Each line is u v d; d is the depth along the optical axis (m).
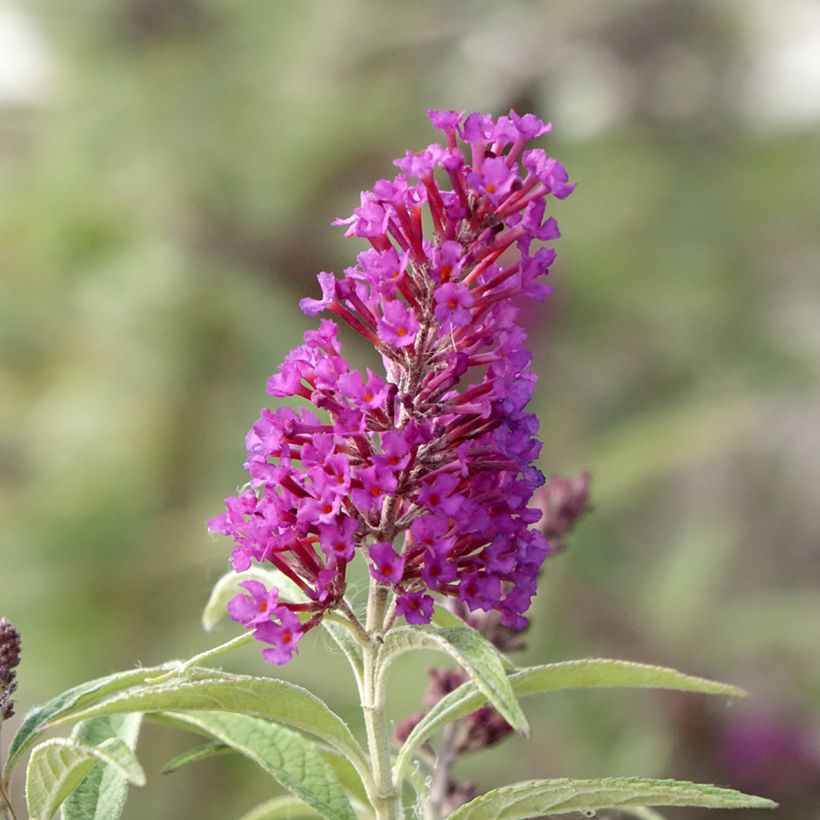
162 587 1.45
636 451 1.56
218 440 1.51
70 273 1.58
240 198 1.60
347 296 0.73
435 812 0.82
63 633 1.42
